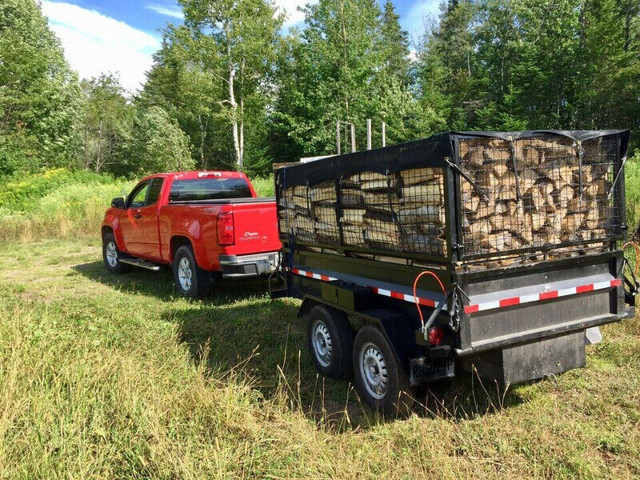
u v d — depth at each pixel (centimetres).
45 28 4184
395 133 3597
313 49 3681
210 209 744
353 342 474
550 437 365
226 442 342
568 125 3884
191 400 388
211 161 4666
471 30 5525
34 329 527
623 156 412
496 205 359
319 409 437
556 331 382
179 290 841
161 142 3981
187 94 3731
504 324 367
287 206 566
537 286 379
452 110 4550
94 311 715
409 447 358
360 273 458
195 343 590
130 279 1015
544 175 377
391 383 396
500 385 443
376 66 3722
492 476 325
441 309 353
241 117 3809
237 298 805
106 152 4559
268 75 4050
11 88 3509
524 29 4506
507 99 3875
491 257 358
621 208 414
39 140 3603
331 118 3553
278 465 323
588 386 441
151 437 345
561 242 387
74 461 312
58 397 371
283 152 4347
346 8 3641
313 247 529
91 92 5266
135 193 987
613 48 3434
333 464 329
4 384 379
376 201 413
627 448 347
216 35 3803
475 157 350
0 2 3794
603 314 413
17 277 1067
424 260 373
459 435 368
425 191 362
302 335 617
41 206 2081
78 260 1283
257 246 752
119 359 456
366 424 403
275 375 501
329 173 473
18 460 315
